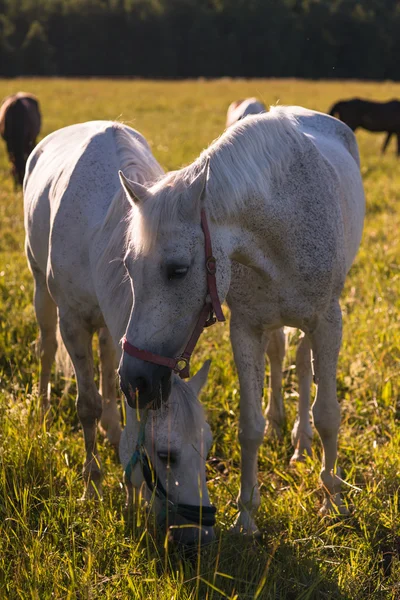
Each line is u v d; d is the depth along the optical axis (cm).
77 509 332
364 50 6744
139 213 261
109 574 287
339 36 6750
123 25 7206
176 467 272
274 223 304
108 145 378
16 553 289
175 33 7219
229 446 417
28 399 407
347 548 304
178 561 280
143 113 2312
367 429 425
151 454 276
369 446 404
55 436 400
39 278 445
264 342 347
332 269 324
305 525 329
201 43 7069
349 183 379
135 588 268
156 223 257
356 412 438
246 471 345
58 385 488
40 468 351
